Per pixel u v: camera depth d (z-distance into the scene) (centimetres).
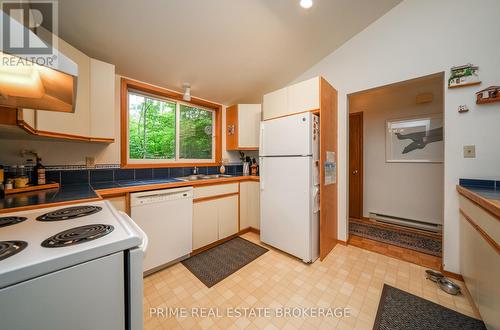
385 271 178
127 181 201
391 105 304
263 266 189
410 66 182
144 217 166
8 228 73
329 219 215
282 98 226
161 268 184
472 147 155
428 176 276
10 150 150
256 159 327
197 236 211
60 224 78
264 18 169
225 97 291
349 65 220
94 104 159
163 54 187
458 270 161
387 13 194
